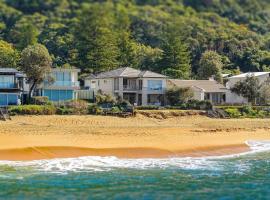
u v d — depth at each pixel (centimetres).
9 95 8762
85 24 16600
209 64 13775
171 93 10206
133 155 4762
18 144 4816
